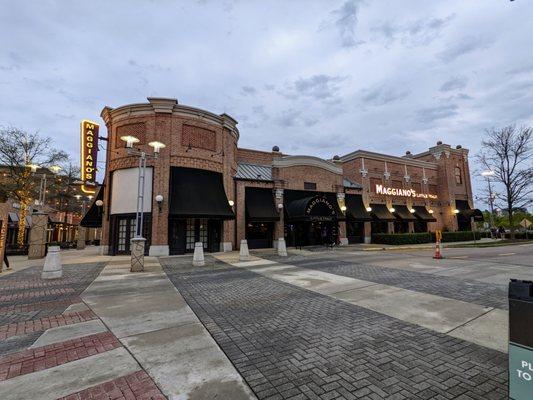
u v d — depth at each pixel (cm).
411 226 3231
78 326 514
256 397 290
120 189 1880
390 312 573
